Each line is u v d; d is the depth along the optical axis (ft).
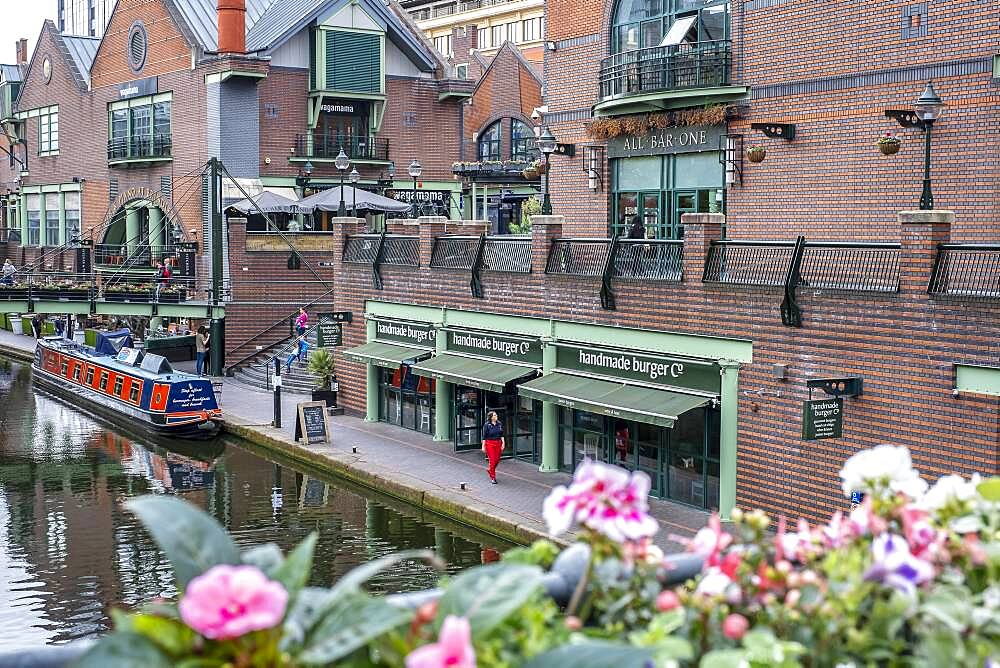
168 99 166.30
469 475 82.53
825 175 76.18
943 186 69.36
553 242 82.89
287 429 102.78
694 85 82.58
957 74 68.13
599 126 91.45
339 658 9.39
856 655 11.13
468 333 91.61
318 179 162.61
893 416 58.54
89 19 321.11
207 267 157.79
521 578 9.48
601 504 11.23
